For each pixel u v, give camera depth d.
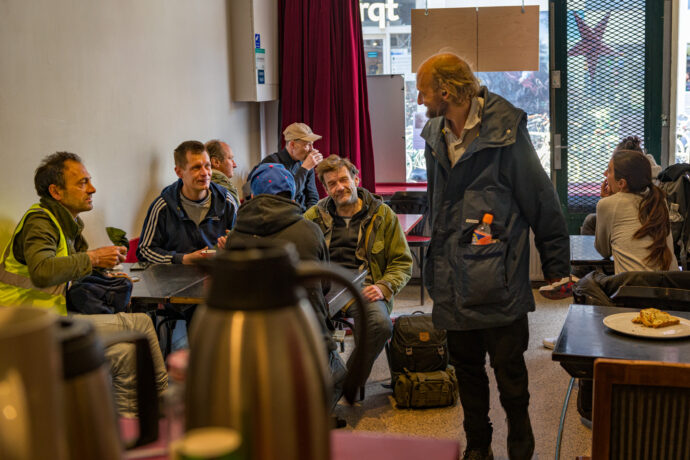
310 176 5.76
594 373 1.54
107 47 4.07
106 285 2.96
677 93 6.23
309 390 0.64
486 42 6.36
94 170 3.97
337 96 6.21
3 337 0.51
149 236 4.00
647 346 2.19
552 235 2.52
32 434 0.52
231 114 5.91
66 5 3.70
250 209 2.81
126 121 4.29
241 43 5.88
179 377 0.70
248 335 0.62
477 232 2.44
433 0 6.50
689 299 2.78
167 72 4.78
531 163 2.44
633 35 6.21
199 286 3.21
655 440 1.53
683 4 6.13
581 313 2.57
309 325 0.66
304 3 6.16
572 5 6.27
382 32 6.61
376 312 3.56
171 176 4.86
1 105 3.25
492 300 2.45
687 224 4.69
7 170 3.29
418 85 2.43
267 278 0.63
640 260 3.52
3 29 3.26
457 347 2.65
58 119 3.65
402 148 6.70
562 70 6.37
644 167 3.61
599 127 6.39
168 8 4.78
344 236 3.91
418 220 5.55
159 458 0.82
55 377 0.54
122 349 2.57
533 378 4.07
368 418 3.54
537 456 3.07
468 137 2.45
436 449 0.88
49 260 2.84
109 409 0.64
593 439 1.55
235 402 0.61
